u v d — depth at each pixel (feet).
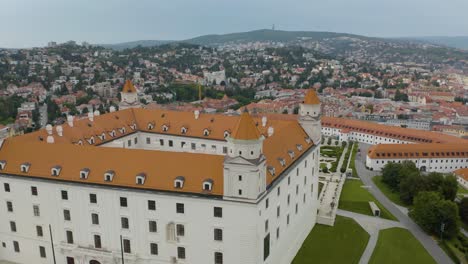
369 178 613.11
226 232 263.29
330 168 641.40
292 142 348.79
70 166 297.12
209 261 272.51
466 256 357.82
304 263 334.24
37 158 308.19
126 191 276.62
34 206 306.14
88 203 289.53
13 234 319.88
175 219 272.10
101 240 293.84
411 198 493.36
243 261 264.93
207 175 269.64
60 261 309.63
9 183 308.40
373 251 359.87
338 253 352.69
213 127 449.48
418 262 347.36
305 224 376.68
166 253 280.51
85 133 402.72
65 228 301.63
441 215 393.09
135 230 283.18
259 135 250.78
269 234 280.92
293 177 327.26
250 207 253.44
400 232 404.57
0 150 319.68
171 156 284.20
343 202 483.10
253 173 246.88
